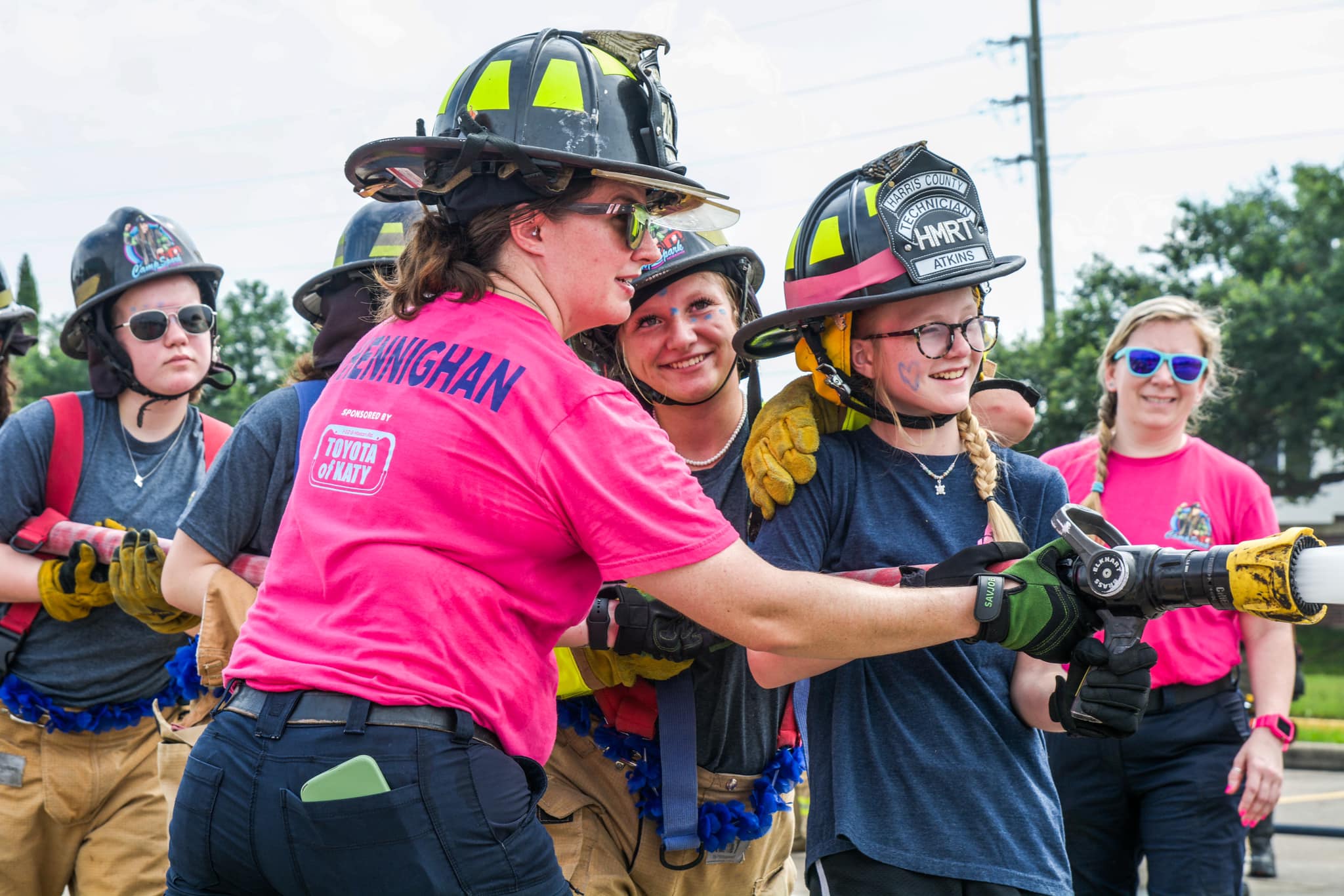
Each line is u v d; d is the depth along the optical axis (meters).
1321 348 26.62
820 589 2.06
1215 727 3.93
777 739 3.18
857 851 2.46
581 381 2.04
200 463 3.89
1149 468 4.27
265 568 2.79
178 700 3.67
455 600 1.96
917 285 2.49
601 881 2.93
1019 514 2.62
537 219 2.18
